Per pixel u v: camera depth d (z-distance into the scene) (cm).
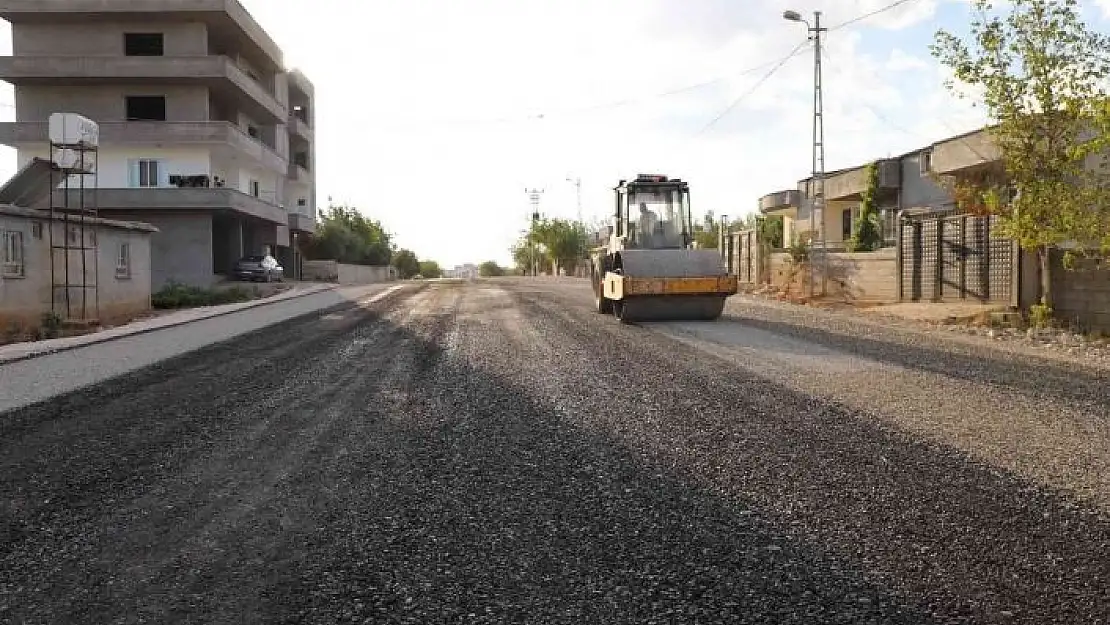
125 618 308
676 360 970
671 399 723
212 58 3481
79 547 383
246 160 3941
